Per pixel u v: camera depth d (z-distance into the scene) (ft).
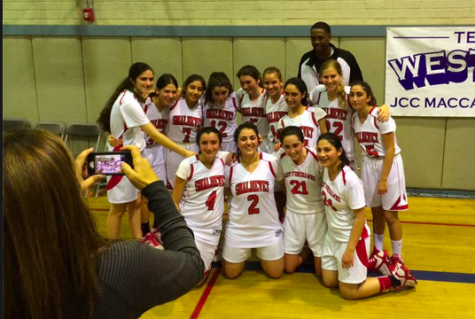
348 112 12.00
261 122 13.47
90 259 2.77
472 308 9.87
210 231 11.03
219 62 18.20
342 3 17.17
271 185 11.05
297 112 12.12
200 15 18.03
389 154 10.93
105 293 2.83
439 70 16.88
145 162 3.69
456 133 17.26
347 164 10.20
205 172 10.83
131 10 18.38
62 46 18.95
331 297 10.44
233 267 11.30
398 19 16.99
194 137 13.79
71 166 2.78
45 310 2.60
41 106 19.63
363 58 17.37
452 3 16.57
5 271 2.53
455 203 16.87
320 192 11.16
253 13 17.75
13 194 2.51
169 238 3.47
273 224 11.21
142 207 13.84
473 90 16.76
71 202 2.70
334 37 17.38
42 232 2.56
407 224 14.71
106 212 15.88
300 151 10.69
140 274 2.98
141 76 11.27
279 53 17.74
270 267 11.30
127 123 10.98
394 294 10.51
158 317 9.71
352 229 10.05
